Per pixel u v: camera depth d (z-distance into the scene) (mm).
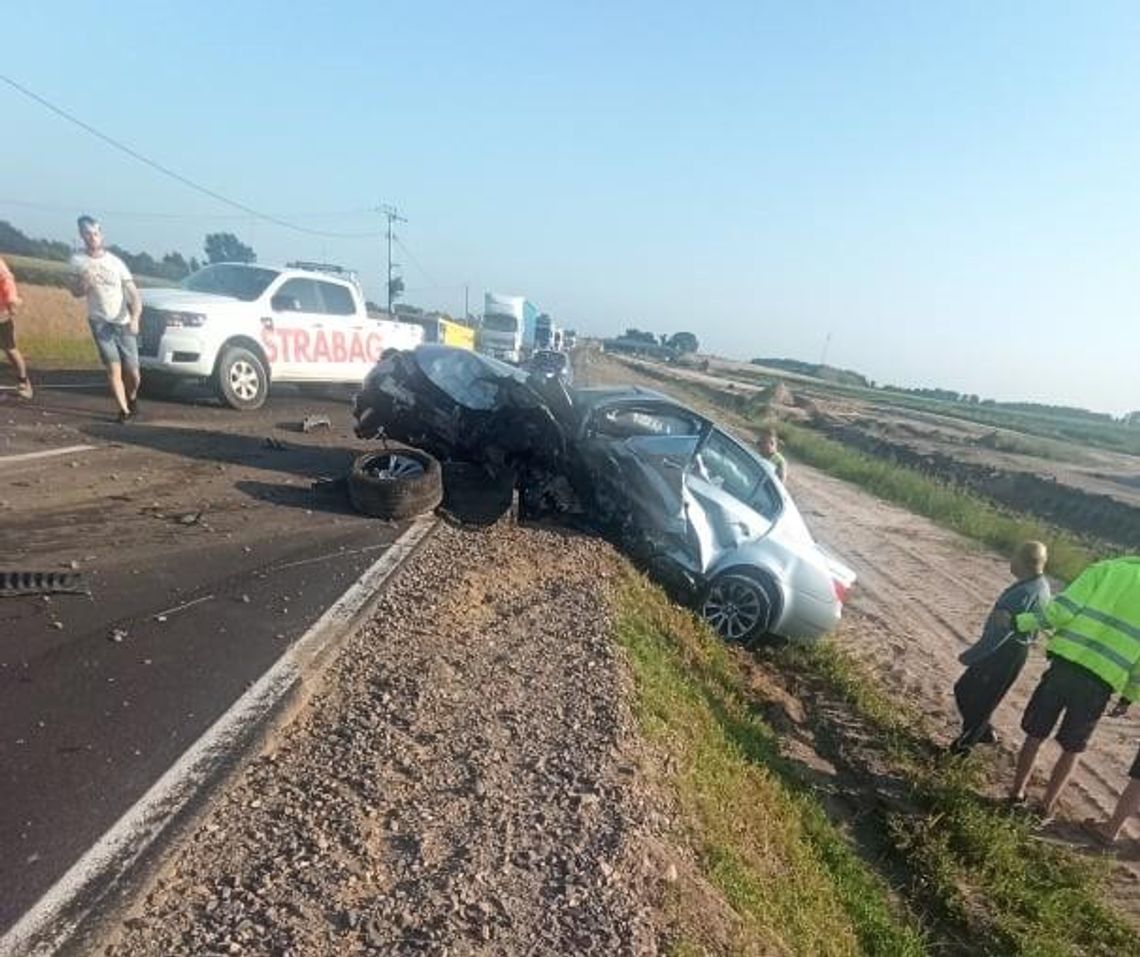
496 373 8398
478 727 3719
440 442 8055
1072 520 20406
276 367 11375
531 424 7730
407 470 7176
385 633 4508
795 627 7473
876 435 33875
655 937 2664
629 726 4051
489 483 8438
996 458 29641
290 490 7027
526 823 3070
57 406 9000
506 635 4930
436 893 2598
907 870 4828
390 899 2537
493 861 2816
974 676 6016
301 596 4770
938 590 11320
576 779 3439
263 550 5445
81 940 2148
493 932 2492
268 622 4336
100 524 5391
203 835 2670
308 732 3416
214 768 2992
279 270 11828
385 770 3217
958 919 4457
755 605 7316
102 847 2498
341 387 15469
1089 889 4840
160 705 3354
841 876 4367
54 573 4441
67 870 2377
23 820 2553
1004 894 4680
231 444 8430
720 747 4777
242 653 3928
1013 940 4336
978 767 6082
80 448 7223
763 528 7496
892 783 5754
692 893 3020
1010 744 6668
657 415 8031
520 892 2697
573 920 2625
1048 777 6195
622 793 3402
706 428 7852
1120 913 4723
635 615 6043
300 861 2625
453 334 32188
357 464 7062
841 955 3588
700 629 6980
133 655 3729
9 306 8859
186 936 2260
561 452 7738
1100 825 5539
